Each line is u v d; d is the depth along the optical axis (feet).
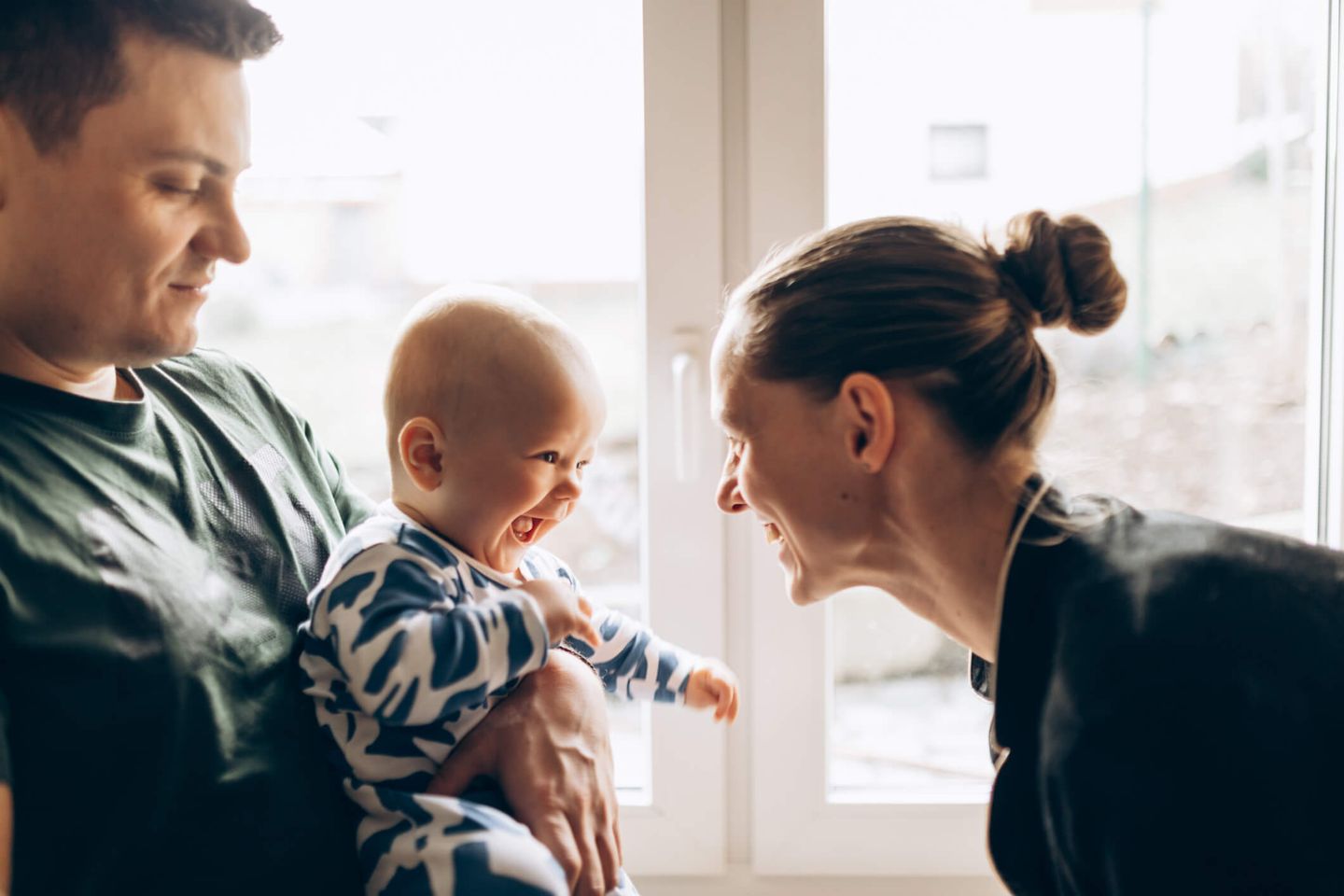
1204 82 3.95
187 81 2.33
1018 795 2.35
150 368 2.78
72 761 2.21
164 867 2.30
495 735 2.75
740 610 3.88
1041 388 2.48
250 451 2.83
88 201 2.29
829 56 3.76
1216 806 1.98
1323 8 3.83
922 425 2.47
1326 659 2.06
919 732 4.05
